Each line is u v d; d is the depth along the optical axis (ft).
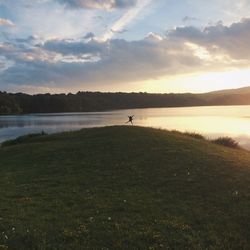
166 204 42.93
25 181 56.70
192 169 58.49
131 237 33.30
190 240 32.89
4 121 420.36
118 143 81.56
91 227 35.58
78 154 75.46
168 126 276.62
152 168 60.39
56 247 31.22
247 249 31.94
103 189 49.85
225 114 463.42
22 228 34.76
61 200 44.98
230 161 63.62
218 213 39.91
